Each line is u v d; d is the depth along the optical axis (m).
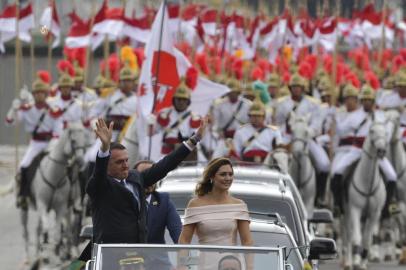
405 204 55.19
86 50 66.56
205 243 27.73
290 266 24.62
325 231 55.44
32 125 56.06
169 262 24.58
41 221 50.78
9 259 53.06
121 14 65.12
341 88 62.47
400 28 93.56
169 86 50.72
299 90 58.47
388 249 54.84
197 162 41.03
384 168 52.94
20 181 52.50
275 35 76.19
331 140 56.72
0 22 63.84
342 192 52.12
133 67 59.97
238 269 24.41
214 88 53.53
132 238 27.88
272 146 52.16
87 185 27.75
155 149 50.69
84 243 53.34
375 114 52.22
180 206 33.56
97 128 27.38
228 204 27.94
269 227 29.91
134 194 28.12
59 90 59.94
